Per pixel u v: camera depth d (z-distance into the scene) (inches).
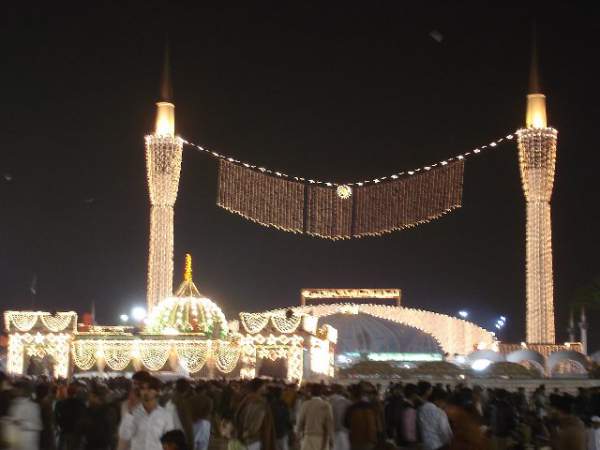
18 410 556.7
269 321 1428.4
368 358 1755.7
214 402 807.7
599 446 600.7
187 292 1557.6
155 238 1695.4
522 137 1705.2
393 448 520.4
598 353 1857.8
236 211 1673.2
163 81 1761.8
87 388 801.6
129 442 528.7
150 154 1717.5
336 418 723.4
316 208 1679.4
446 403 591.8
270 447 624.7
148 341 1427.2
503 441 773.9
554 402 582.2
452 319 1927.9
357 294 1952.5
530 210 1694.1
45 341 1451.8
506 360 1599.4
